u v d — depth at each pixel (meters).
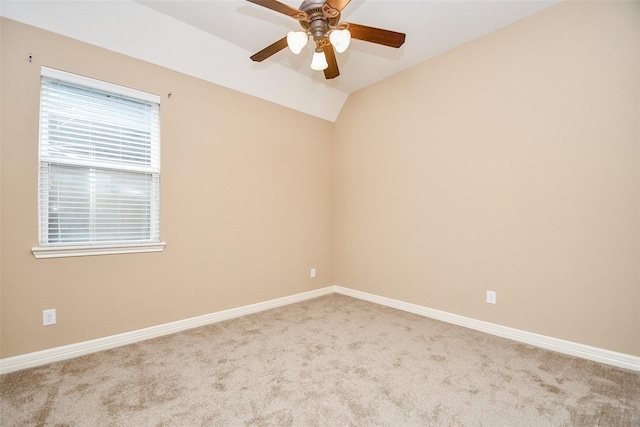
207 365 2.05
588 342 2.12
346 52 2.91
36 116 2.04
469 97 2.74
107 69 2.31
